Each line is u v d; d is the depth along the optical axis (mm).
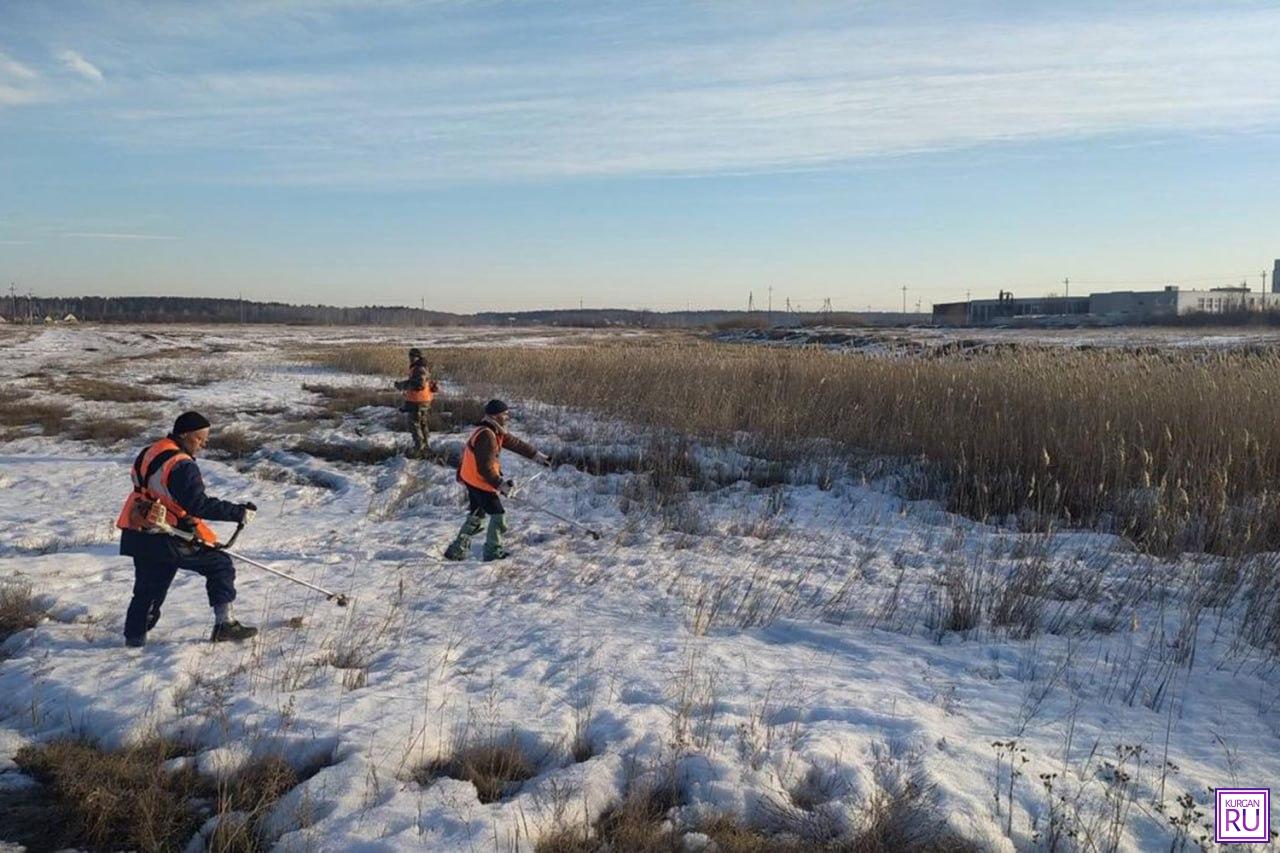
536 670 5785
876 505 11445
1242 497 10047
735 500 11695
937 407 14219
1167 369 14547
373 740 4703
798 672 5867
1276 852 3949
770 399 16641
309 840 3920
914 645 6508
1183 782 4480
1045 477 11211
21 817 4219
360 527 10180
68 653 6020
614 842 3961
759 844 3969
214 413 19844
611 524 10391
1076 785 4398
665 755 4590
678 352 24078
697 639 6477
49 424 17438
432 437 16203
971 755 4664
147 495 6121
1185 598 7512
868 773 4453
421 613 7023
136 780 4438
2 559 8422
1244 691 5742
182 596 7398
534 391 21219
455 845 3859
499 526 8789
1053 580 7957
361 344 56938
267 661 5902
